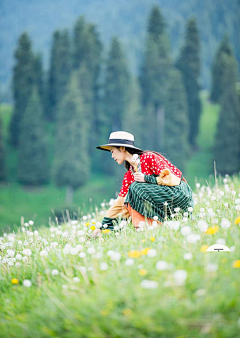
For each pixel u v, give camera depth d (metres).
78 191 71.06
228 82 80.75
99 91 89.62
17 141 85.00
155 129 81.38
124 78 86.12
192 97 87.25
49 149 82.44
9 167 79.69
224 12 148.38
